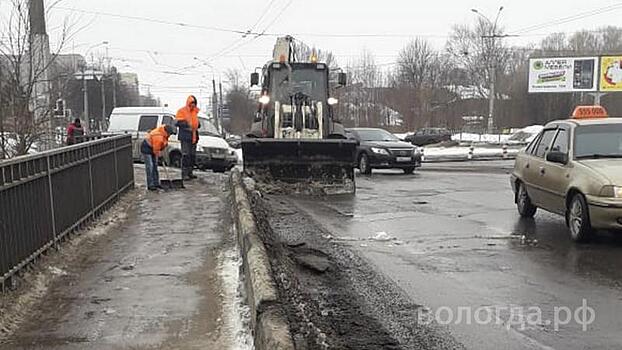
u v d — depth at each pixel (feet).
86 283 20.43
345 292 20.62
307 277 22.49
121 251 25.11
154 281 20.63
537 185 33.50
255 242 20.02
